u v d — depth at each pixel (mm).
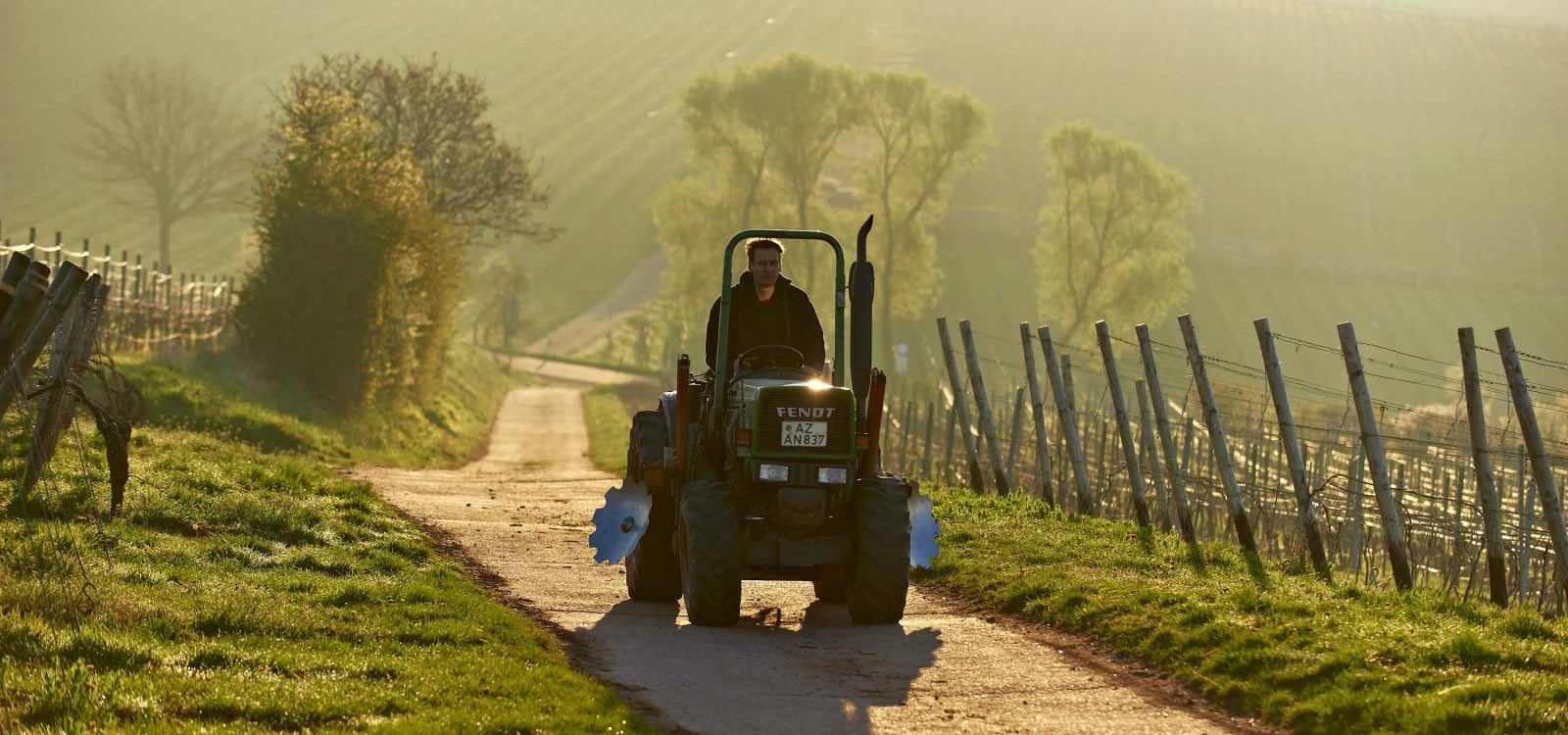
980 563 19969
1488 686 11438
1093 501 30219
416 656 12711
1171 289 108438
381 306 60719
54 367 17984
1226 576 19047
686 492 16047
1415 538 25031
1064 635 15945
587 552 22766
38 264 12953
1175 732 11609
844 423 15742
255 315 57656
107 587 14047
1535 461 18047
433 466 55344
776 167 111125
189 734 9242
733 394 16469
